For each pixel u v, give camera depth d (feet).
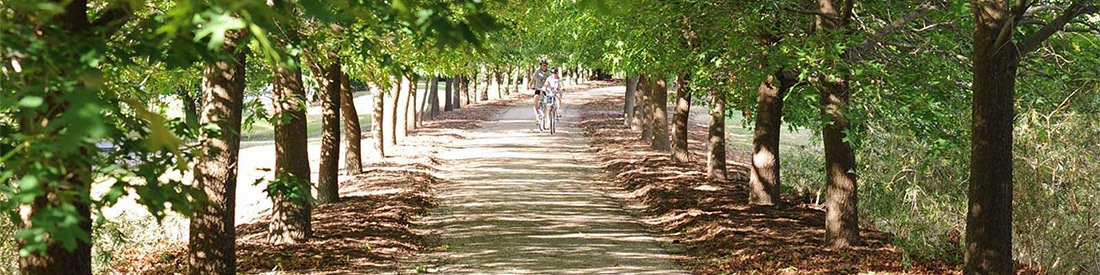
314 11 10.51
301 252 48.55
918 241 45.09
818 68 42.09
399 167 90.53
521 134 131.44
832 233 49.08
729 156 107.34
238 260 46.32
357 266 45.70
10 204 14.83
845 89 46.70
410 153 103.65
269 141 153.48
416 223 60.34
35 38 15.05
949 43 47.11
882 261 45.19
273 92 50.72
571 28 73.72
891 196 47.42
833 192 48.88
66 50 16.01
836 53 42.27
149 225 51.31
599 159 100.58
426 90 145.59
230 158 36.55
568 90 257.96
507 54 79.15
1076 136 41.75
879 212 48.24
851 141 43.80
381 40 42.19
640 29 53.16
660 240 54.65
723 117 79.30
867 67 44.14
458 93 186.39
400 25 20.97
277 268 44.73
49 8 12.57
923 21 49.62
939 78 45.16
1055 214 42.04
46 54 15.29
